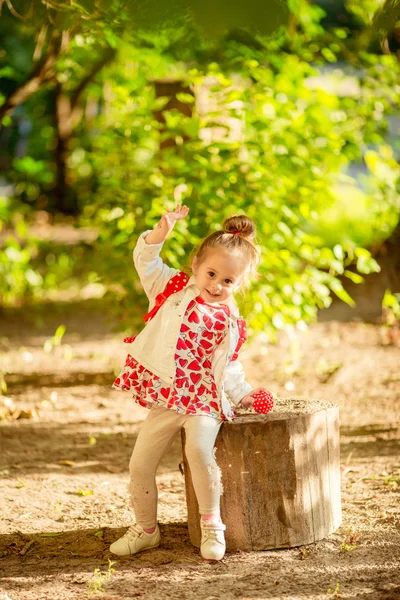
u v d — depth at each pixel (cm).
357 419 705
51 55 827
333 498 450
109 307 855
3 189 2442
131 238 764
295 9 713
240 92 756
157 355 406
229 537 424
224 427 417
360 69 844
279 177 757
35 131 2291
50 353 1008
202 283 409
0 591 388
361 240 1092
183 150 757
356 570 398
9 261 1199
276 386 816
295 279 787
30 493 546
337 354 941
